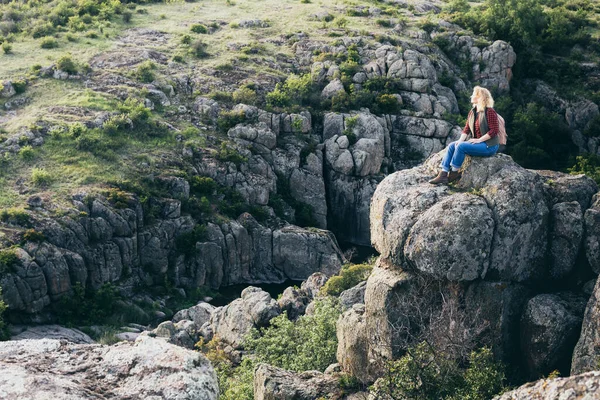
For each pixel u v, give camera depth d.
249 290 34.59
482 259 15.98
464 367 16.02
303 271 54.69
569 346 15.67
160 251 51.53
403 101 65.44
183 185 54.56
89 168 53.78
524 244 16.33
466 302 16.22
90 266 48.53
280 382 17.52
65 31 74.38
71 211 49.47
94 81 64.19
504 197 16.22
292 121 61.38
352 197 61.03
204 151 58.09
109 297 47.50
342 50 69.50
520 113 67.50
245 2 84.56
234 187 57.28
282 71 68.31
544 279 16.73
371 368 17.25
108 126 57.38
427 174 18.12
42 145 55.44
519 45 74.81
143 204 51.94
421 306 16.50
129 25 76.62
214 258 52.78
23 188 51.34
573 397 8.34
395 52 68.12
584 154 65.44
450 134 63.38
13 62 67.19
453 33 73.44
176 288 51.59
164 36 73.88
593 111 70.62
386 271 17.17
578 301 16.12
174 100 63.31
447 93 67.44
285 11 80.62
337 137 61.62
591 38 77.38
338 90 64.62
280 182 59.94
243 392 20.78
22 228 47.72
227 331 33.09
